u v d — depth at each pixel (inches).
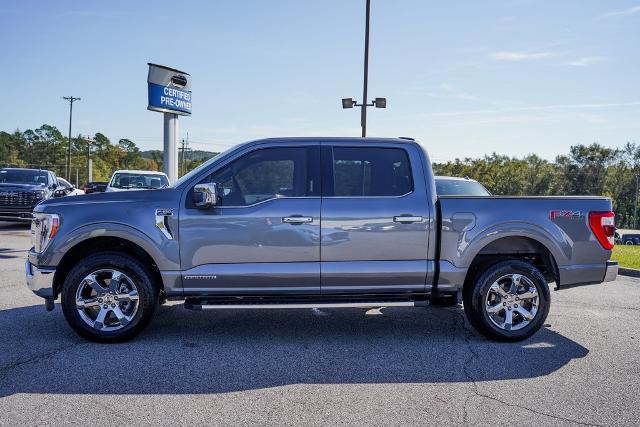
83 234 205.9
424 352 202.8
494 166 4338.1
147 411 146.6
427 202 215.8
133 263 206.5
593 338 223.8
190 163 3189.0
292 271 209.6
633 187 3902.6
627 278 390.9
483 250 225.5
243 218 208.7
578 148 4116.6
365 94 820.6
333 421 141.3
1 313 252.5
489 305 218.1
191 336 221.1
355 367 185.3
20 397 155.0
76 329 206.2
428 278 215.5
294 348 206.4
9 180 693.3
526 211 217.5
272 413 146.2
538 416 145.5
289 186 214.8
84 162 4680.1
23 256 444.8
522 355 200.1
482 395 160.4
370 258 212.7
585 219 220.8
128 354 195.6
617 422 142.3
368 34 813.2
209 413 145.7
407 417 144.1
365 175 218.1
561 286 222.1
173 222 207.9
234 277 208.4
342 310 272.5
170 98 729.6
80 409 147.2
